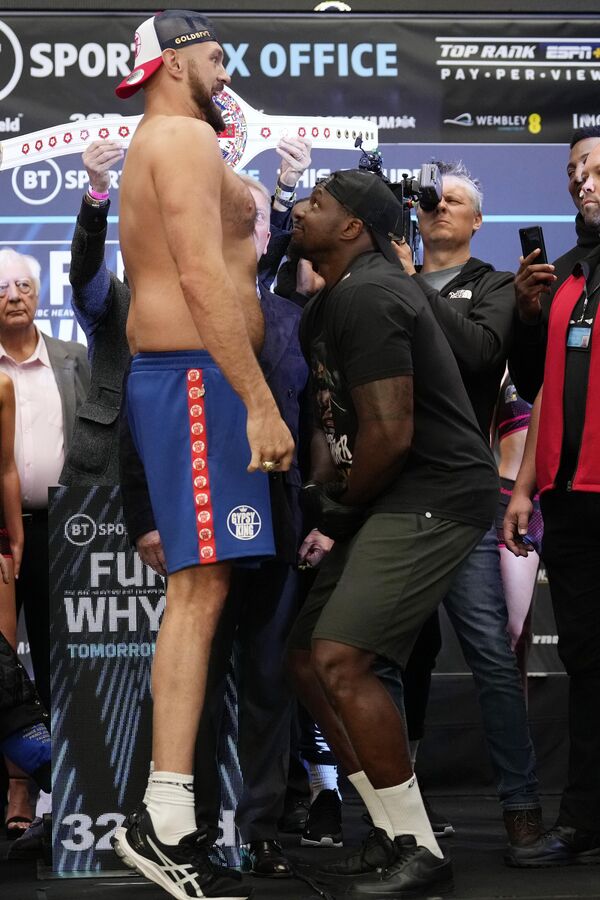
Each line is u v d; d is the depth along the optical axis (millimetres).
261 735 3090
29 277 4168
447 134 4727
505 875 3006
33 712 3176
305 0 4719
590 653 3176
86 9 4676
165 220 2527
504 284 3416
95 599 3070
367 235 2852
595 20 4754
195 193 2520
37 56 4664
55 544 3070
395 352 2676
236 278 2703
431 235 3564
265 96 4691
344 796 4535
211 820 2896
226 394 2621
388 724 2680
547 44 4750
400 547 2709
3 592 3809
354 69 4715
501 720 3273
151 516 2863
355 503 2770
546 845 3145
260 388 2514
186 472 2611
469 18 4730
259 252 3541
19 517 3842
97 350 3758
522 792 3232
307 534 3408
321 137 4438
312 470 3049
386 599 2674
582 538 3191
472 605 3332
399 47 4723
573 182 3807
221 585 2652
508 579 3971
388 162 4719
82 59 4676
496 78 4738
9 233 4613
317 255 2869
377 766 2693
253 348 2721
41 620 3992
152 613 3074
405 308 2711
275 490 2832
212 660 2912
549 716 4531
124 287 3801
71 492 3076
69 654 3059
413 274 3189
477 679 3338
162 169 2543
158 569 2881
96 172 3566
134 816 2553
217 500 2607
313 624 2900
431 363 2770
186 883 2506
